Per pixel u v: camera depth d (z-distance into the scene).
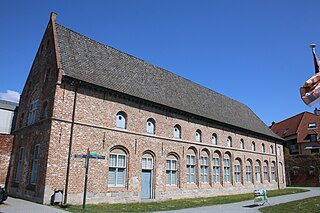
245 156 30.11
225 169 27.03
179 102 24.03
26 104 20.45
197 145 24.06
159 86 23.78
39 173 15.04
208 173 24.91
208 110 27.41
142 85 21.73
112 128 17.72
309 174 41.12
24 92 21.44
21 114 20.91
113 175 17.47
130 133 18.75
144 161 19.58
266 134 34.25
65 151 15.34
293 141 49.88
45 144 15.24
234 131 29.23
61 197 14.50
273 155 35.97
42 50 20.05
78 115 16.25
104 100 17.73
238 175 28.83
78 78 16.39
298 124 49.91
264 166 33.72
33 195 15.20
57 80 15.78
